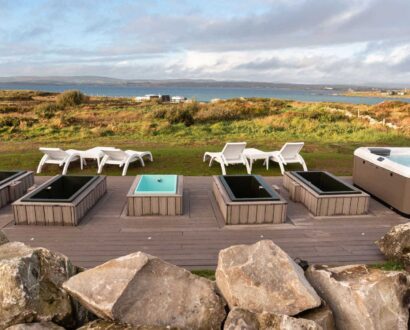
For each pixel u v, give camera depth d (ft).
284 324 7.07
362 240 13.70
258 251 8.60
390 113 63.31
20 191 18.17
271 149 32.01
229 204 14.82
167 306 7.75
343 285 8.16
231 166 25.81
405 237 11.71
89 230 14.30
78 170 24.34
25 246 8.76
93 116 53.47
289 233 14.28
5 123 45.39
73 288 7.84
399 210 16.48
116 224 14.96
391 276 8.39
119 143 35.17
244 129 45.09
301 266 10.16
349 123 49.73
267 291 7.79
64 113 56.65
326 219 15.80
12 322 7.36
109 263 8.24
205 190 20.03
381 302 7.84
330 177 18.89
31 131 42.27
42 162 23.45
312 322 7.11
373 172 18.90
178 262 11.84
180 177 19.17
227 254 8.77
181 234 14.05
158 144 34.71
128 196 15.66
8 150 30.63
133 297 7.68
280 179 22.50
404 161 21.17
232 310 7.48
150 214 15.96
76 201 14.99
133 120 50.01
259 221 15.16
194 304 7.89
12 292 7.41
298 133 42.98
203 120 52.01
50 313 7.61
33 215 14.60
